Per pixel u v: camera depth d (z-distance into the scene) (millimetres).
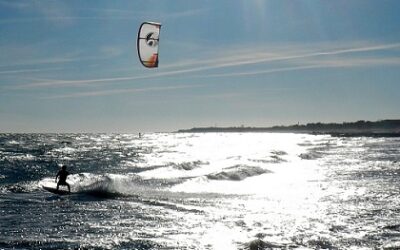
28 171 40281
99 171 42312
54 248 13578
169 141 148250
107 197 24281
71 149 81625
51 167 44906
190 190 28094
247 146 106125
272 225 17422
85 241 14500
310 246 14281
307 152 70250
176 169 42844
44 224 16906
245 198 24719
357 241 14961
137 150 83938
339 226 17312
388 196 25219
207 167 46000
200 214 19531
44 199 23234
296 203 22938
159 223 17516
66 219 17984
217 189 28734
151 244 14297
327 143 118750
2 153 62969
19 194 24906
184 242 14609
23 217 18156
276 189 28688
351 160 54562
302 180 33688
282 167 45125
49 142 113625
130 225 17078
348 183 31406
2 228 15930
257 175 37375
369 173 38312
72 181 32562
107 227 16641
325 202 23266
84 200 23172
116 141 139875
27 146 88375
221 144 121062
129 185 29125
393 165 46062
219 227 16938
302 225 17469
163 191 27328
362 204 22562
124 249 13680
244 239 15086
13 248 13367
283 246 14211
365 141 130500
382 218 18969
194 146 106625
